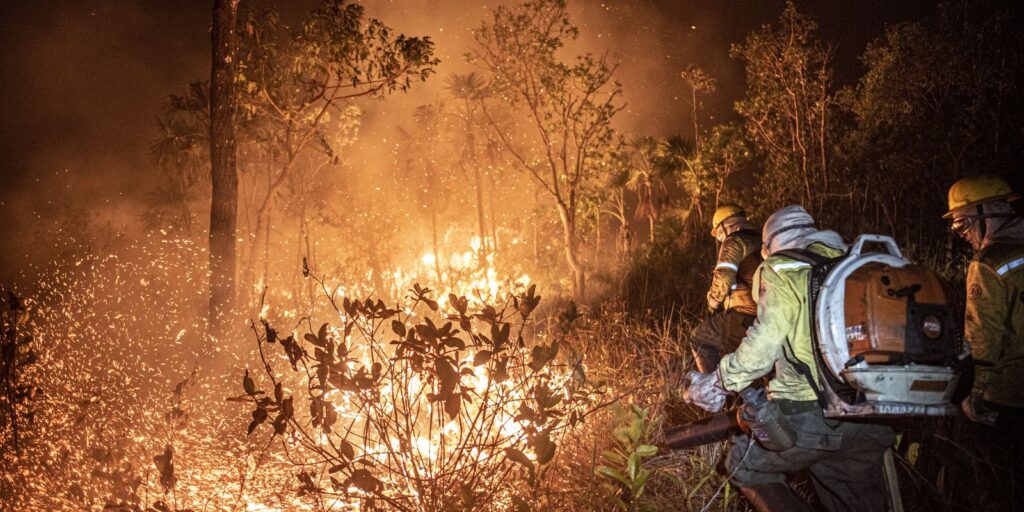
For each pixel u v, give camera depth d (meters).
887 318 2.90
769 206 17.92
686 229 17.41
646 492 4.15
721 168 19.78
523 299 3.89
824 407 3.07
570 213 16.91
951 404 2.99
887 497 3.34
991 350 3.47
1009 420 3.52
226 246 8.14
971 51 18.06
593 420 4.66
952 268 8.18
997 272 3.46
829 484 3.36
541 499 4.00
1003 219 3.61
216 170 8.13
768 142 20.89
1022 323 3.42
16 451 4.45
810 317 3.09
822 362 3.07
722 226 5.66
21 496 4.14
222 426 5.34
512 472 4.28
